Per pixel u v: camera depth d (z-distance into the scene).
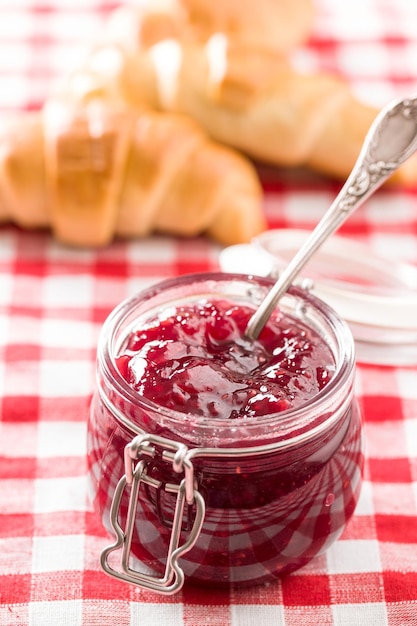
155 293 0.65
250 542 0.62
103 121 0.84
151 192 0.84
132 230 0.86
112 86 0.90
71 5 1.12
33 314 0.81
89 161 0.83
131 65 0.92
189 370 0.62
